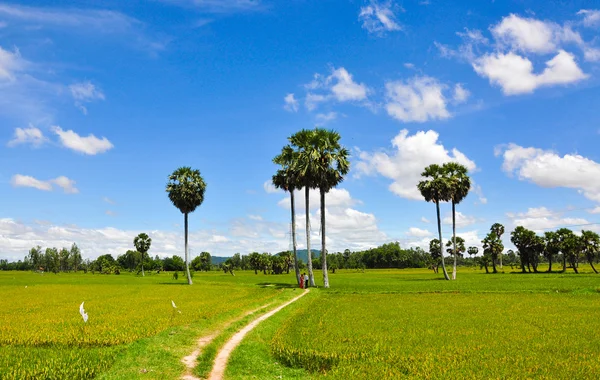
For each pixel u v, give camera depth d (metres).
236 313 30.97
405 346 19.95
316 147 59.94
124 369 15.70
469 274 104.12
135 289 61.25
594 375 14.92
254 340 21.66
